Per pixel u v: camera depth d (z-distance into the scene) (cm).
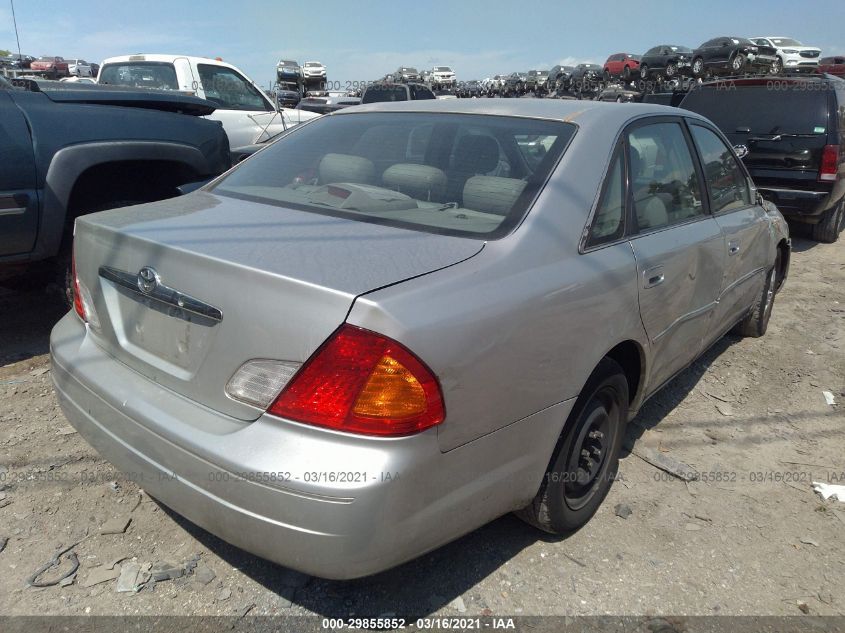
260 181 304
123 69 814
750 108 819
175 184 495
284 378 192
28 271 453
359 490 182
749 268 424
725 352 492
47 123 405
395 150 294
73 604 234
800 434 378
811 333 536
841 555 279
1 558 253
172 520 278
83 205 457
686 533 288
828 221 864
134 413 221
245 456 192
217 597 240
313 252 214
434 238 231
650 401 409
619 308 261
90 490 294
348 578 194
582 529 286
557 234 243
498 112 302
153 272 223
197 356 212
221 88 837
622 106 317
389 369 184
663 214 317
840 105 791
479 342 202
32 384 386
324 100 1978
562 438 250
